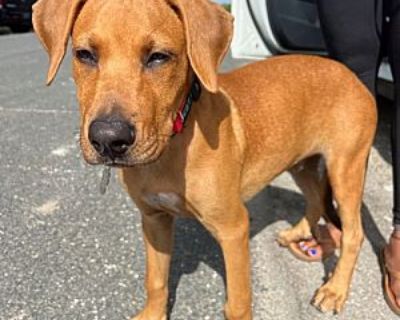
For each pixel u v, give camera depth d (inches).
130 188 15.5
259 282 18.7
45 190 25.9
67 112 40.0
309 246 20.4
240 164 15.9
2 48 86.5
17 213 23.5
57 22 13.9
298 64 18.7
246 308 15.7
